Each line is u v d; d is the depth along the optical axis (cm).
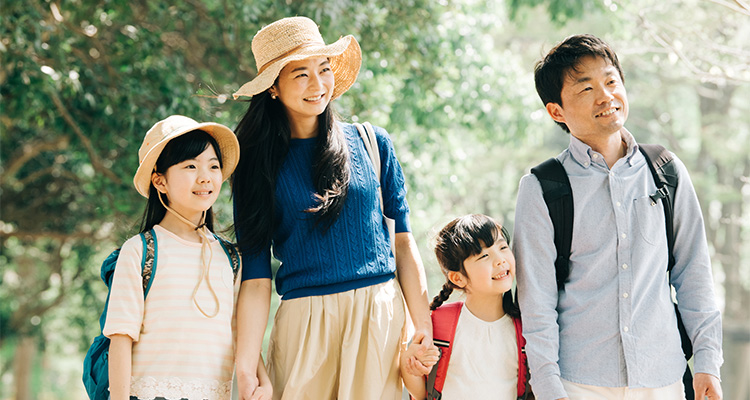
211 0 713
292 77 307
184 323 293
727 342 1457
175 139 302
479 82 819
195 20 774
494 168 1677
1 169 957
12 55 645
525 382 312
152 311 294
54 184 1041
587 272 298
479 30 861
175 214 305
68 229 1051
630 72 1541
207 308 298
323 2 652
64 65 673
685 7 822
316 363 304
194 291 297
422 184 814
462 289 323
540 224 303
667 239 303
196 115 690
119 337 287
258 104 316
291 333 308
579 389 295
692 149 1862
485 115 838
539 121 897
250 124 316
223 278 305
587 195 300
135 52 716
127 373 284
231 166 318
